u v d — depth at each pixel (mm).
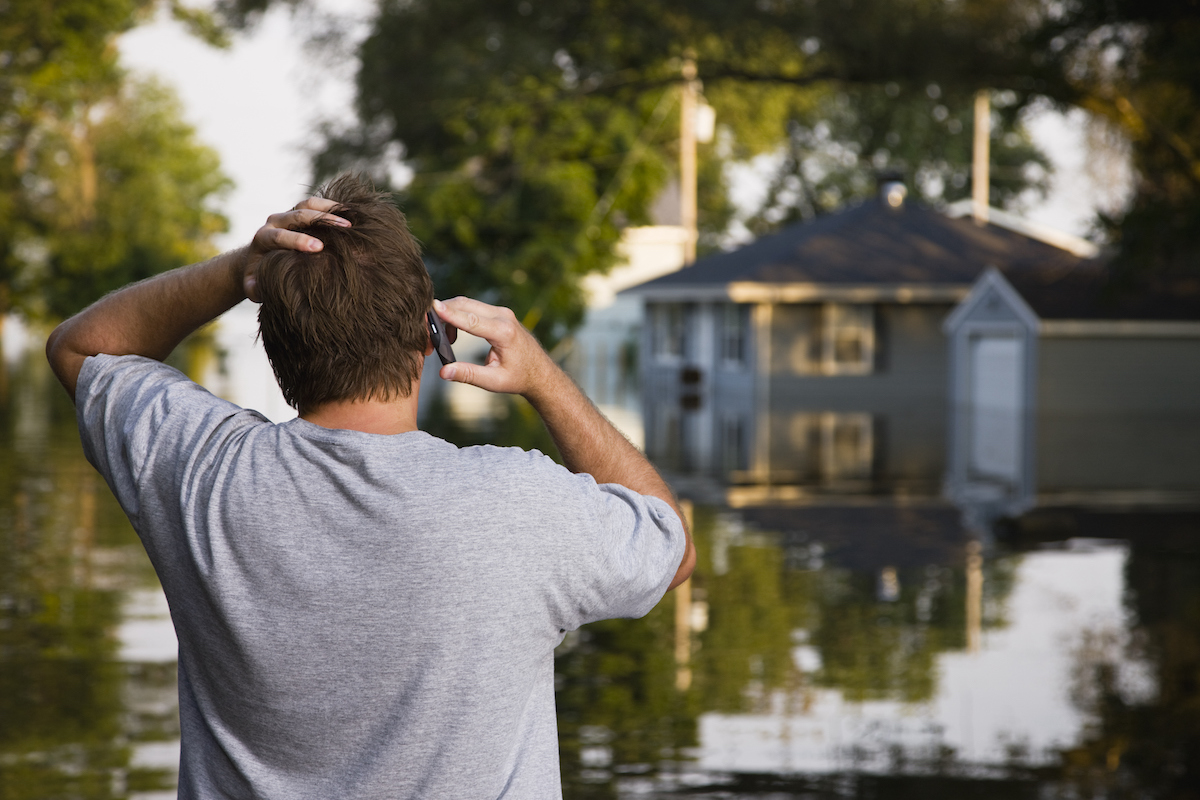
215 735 1356
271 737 1321
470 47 14461
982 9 11484
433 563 1271
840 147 53344
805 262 29812
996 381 25203
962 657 6816
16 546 10000
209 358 39562
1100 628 7516
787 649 6973
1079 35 11141
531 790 1343
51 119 44500
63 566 9172
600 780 4816
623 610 1406
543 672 1396
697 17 12430
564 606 1339
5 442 18125
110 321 1525
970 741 5355
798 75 12953
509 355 1440
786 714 5723
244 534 1300
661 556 1426
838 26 11680
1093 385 23672
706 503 12898
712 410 25328
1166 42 10797
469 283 29672
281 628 1287
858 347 29344
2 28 28594
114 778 4773
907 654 6867
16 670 6316
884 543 10578
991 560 9820
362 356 1354
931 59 11562
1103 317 23250
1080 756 5176
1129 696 6070
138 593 8250
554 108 27625
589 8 13984
